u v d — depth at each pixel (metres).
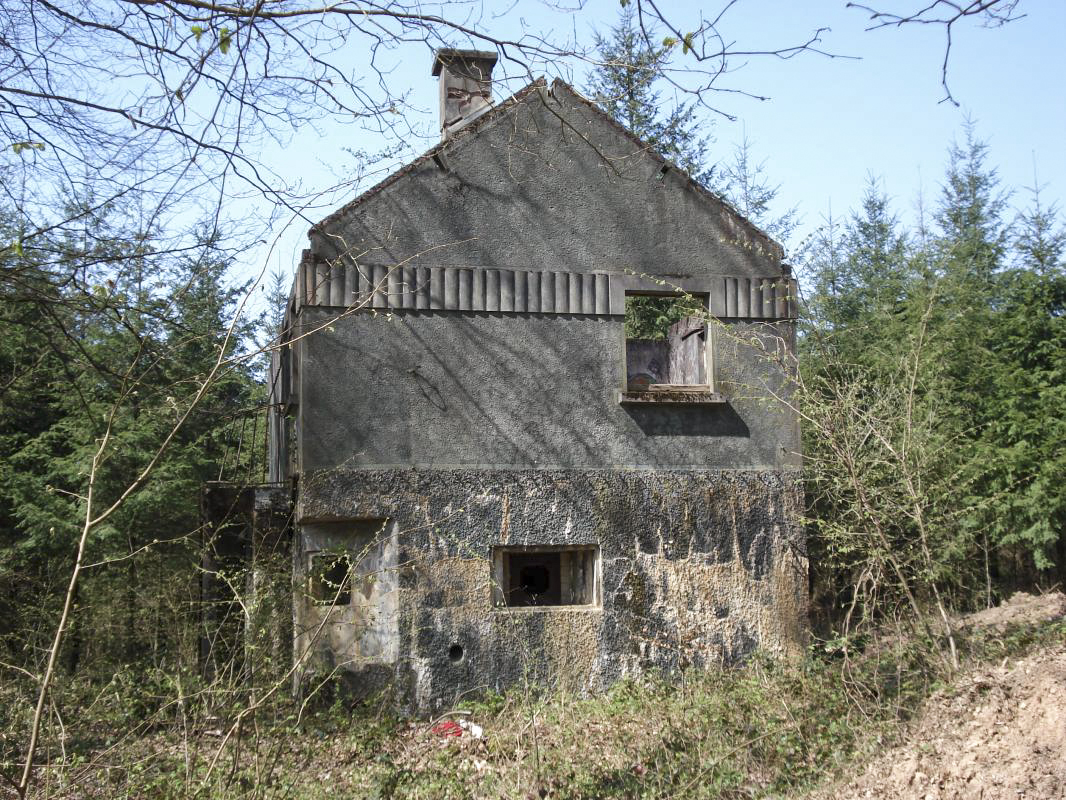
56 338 10.04
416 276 12.37
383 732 10.26
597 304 12.78
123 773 7.54
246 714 7.27
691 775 8.52
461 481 12.13
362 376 12.08
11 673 9.35
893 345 18.33
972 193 26.39
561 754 9.06
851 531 10.88
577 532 12.30
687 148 23.80
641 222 13.06
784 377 13.12
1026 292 19.31
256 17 6.55
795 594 12.63
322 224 12.18
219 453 20.59
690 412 12.83
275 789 7.39
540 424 12.43
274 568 10.75
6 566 15.16
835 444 10.88
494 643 11.84
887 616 11.14
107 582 14.34
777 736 9.05
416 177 12.54
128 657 11.94
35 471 19.09
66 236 8.48
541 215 12.81
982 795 6.89
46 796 6.75
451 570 11.91
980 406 18.83
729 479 12.77
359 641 11.62
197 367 11.35
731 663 12.28
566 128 13.02
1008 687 8.53
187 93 6.80
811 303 13.13
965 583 14.98
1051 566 17.88
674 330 15.60
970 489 15.52
